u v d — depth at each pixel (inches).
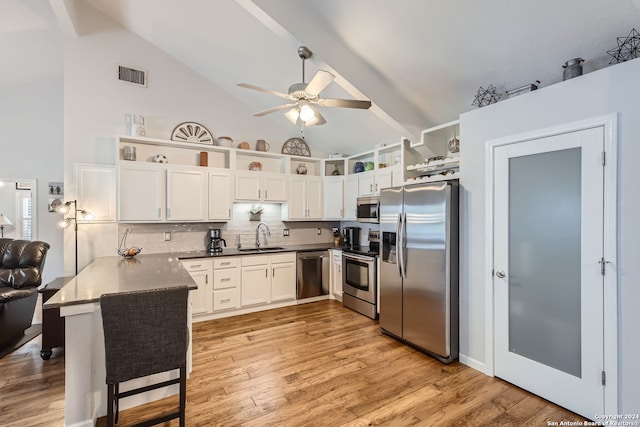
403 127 140.4
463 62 108.8
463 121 112.5
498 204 101.2
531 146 92.1
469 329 109.5
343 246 199.2
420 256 119.5
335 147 211.5
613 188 75.2
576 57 91.0
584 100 80.5
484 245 105.0
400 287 128.1
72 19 133.9
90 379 72.9
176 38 149.7
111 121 148.0
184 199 155.5
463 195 112.0
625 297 73.7
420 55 112.4
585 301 80.5
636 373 71.9
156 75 159.9
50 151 215.3
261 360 111.1
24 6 141.8
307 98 99.8
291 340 129.3
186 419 78.4
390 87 133.3
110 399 62.6
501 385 96.7
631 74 72.6
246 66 154.6
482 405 86.0
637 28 78.7
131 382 83.4
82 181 136.9
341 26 110.5
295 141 206.2
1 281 125.6
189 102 169.2
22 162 209.5
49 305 66.9
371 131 176.4
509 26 90.6
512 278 97.4
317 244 212.2
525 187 94.0
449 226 110.8
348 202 197.5
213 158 175.5
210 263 152.9
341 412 81.9
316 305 180.4
